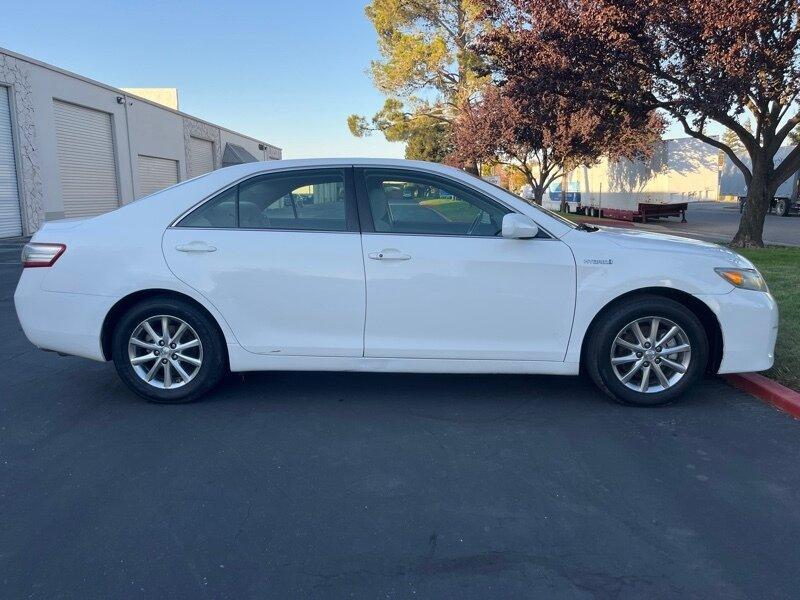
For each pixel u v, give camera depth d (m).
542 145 28.25
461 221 4.65
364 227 4.61
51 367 5.77
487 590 2.66
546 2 12.50
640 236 4.88
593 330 4.61
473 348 4.57
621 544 2.98
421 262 4.49
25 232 20.59
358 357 4.63
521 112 16.92
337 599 2.61
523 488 3.51
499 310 4.52
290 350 4.63
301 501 3.37
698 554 2.90
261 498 3.40
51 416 4.55
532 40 13.22
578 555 2.90
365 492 3.46
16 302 4.75
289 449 4.00
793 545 2.97
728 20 10.45
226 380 5.34
